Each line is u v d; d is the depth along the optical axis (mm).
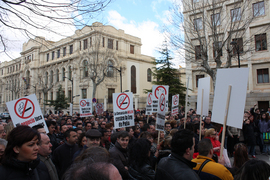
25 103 4637
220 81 3898
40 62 45281
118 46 35625
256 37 19578
